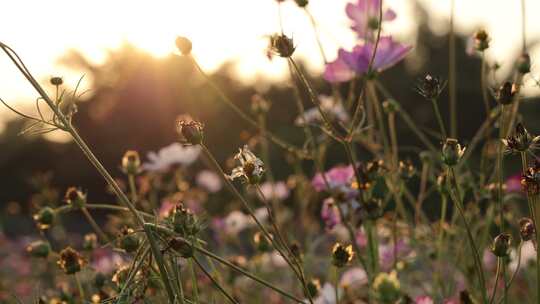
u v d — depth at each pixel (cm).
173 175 142
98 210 484
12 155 810
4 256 246
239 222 147
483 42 112
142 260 85
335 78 111
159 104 708
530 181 87
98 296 100
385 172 107
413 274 120
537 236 88
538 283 88
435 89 99
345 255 94
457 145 88
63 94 88
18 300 104
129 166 113
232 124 562
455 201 88
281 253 89
